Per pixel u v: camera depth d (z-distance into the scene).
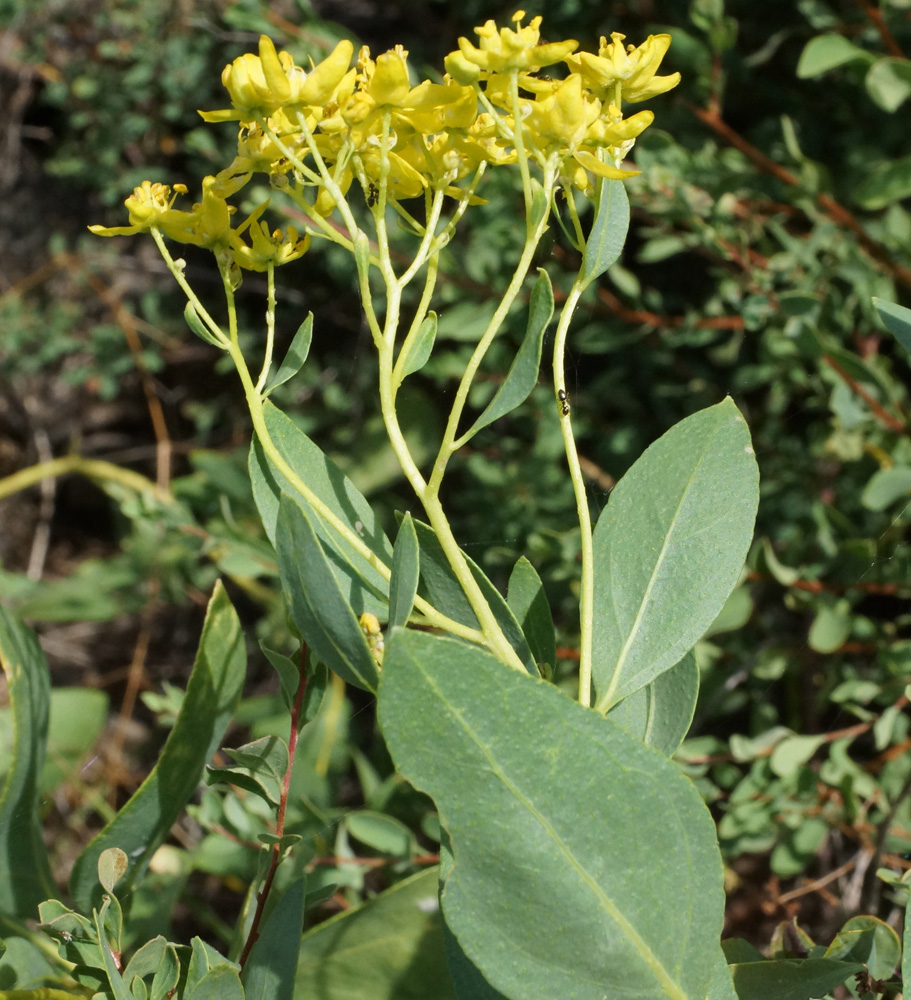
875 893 0.33
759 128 0.57
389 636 0.19
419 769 0.18
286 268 0.78
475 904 0.18
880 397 0.46
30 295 0.92
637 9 0.61
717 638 0.52
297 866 0.35
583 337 0.54
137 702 0.79
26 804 0.31
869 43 0.51
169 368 0.91
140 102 0.84
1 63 0.92
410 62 0.73
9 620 0.31
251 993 0.22
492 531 0.56
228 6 0.77
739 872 0.53
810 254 0.48
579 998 0.18
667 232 0.50
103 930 0.22
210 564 0.75
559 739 0.18
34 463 0.92
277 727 0.54
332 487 0.22
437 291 0.60
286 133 0.21
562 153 0.21
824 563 0.46
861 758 0.52
